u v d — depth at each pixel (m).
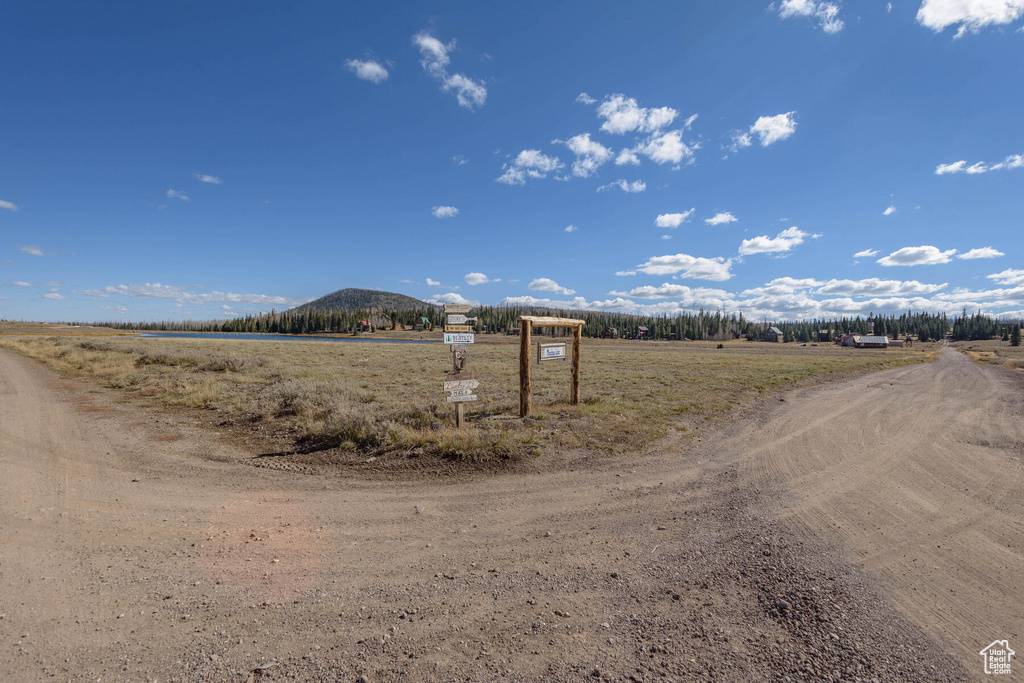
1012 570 4.20
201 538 4.71
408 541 4.73
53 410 11.14
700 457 8.02
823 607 3.56
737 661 2.93
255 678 2.75
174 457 7.58
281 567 4.15
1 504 5.42
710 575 4.06
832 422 11.27
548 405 12.11
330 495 6.02
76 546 4.45
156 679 2.72
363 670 2.83
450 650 3.03
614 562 4.30
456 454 7.51
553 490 6.26
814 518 5.39
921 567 4.25
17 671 2.76
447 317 9.25
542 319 10.84
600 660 2.94
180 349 26.80
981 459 8.03
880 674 2.81
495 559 4.35
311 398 11.40
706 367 26.44
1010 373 28.02
